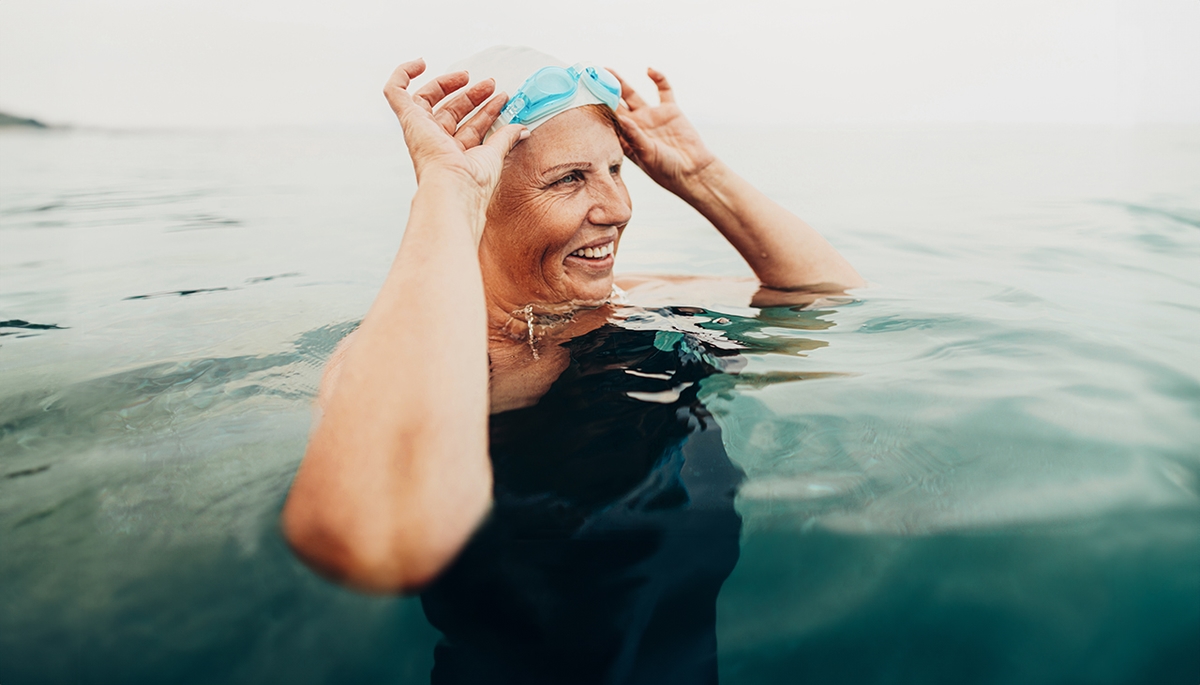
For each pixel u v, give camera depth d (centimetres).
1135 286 197
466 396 83
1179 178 432
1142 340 143
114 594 78
